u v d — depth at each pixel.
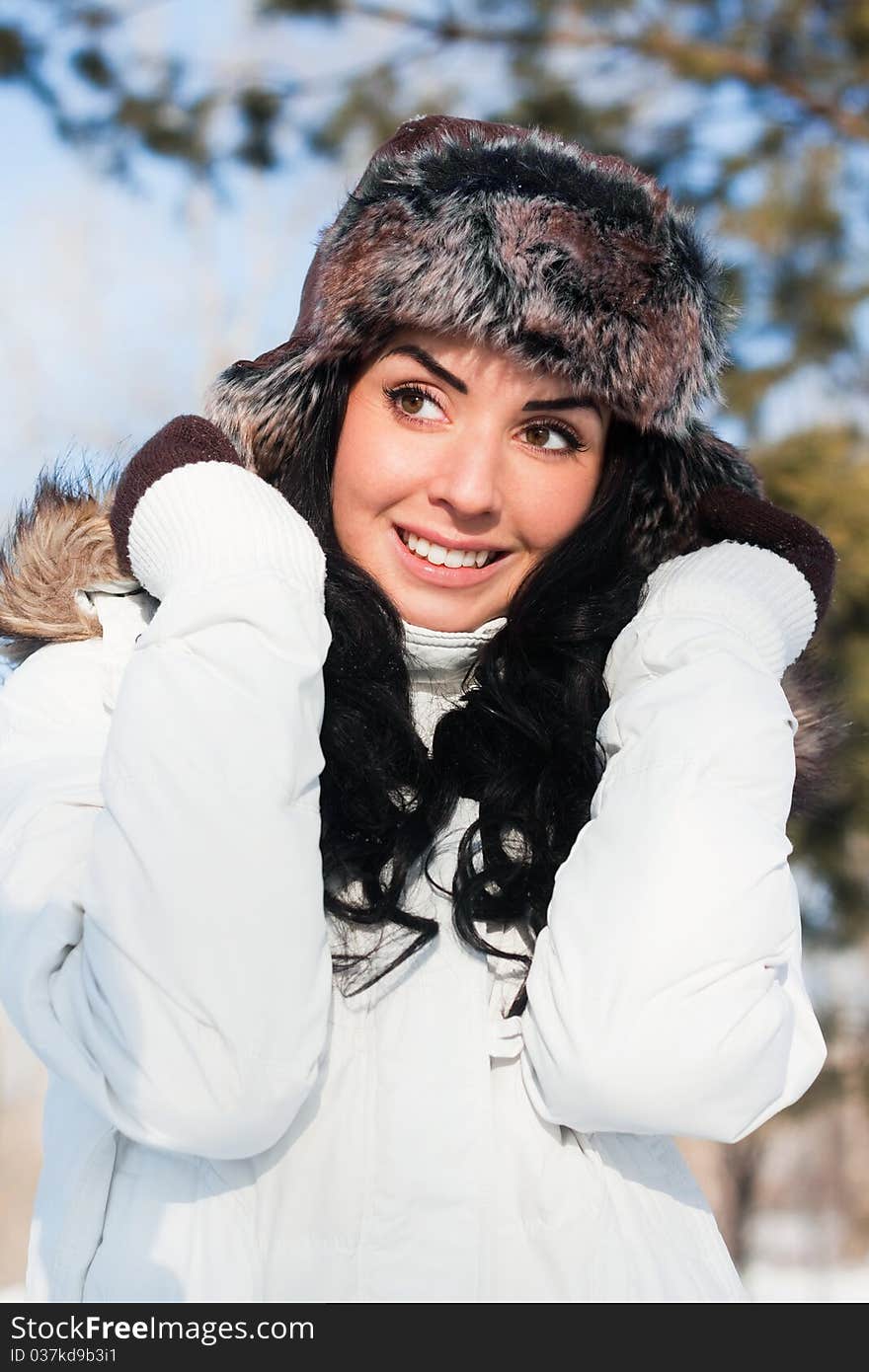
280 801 1.35
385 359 1.61
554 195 1.56
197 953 1.29
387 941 1.51
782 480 4.39
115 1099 1.31
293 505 1.68
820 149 5.05
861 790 4.09
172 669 1.38
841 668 4.04
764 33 5.06
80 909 1.36
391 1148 1.39
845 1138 11.01
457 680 1.72
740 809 1.45
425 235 1.55
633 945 1.38
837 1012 5.19
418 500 1.61
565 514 1.66
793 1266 11.62
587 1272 1.40
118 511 1.55
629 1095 1.36
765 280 5.00
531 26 5.14
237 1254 1.36
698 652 1.59
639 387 1.61
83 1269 1.40
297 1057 1.32
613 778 1.51
